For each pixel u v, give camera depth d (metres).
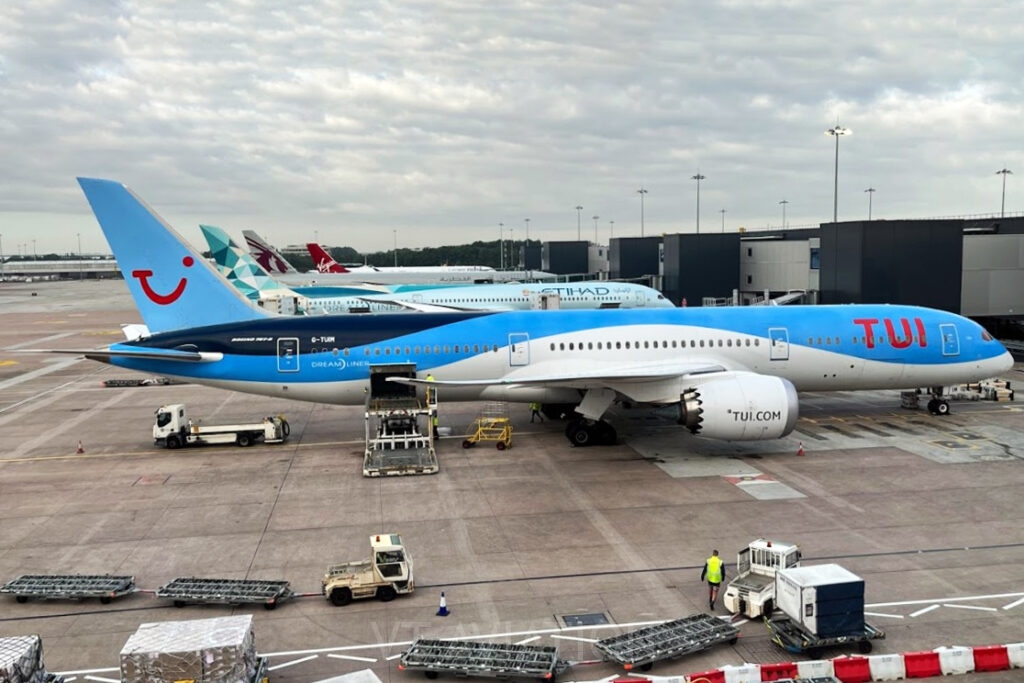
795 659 17.52
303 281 125.38
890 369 38.53
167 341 35.84
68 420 45.00
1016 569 21.75
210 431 37.50
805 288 75.31
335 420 43.75
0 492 30.55
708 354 37.09
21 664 14.79
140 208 35.94
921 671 16.72
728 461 33.06
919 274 59.75
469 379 36.78
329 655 17.94
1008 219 71.38
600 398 35.47
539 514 26.89
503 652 17.34
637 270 109.94
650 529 25.27
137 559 23.56
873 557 22.64
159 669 15.27
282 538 25.09
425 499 28.77
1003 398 45.09
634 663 16.83
